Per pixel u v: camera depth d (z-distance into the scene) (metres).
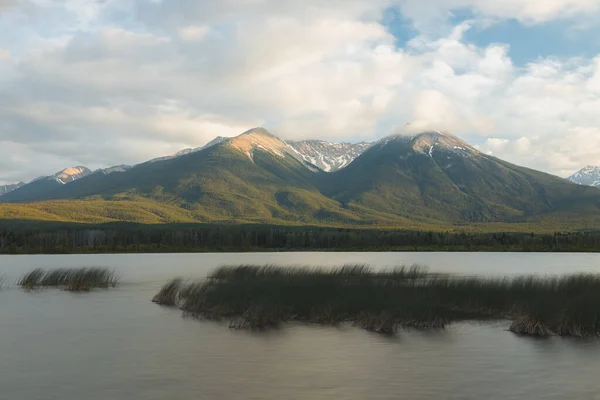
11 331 35.94
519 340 33.16
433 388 23.73
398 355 29.39
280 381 24.67
